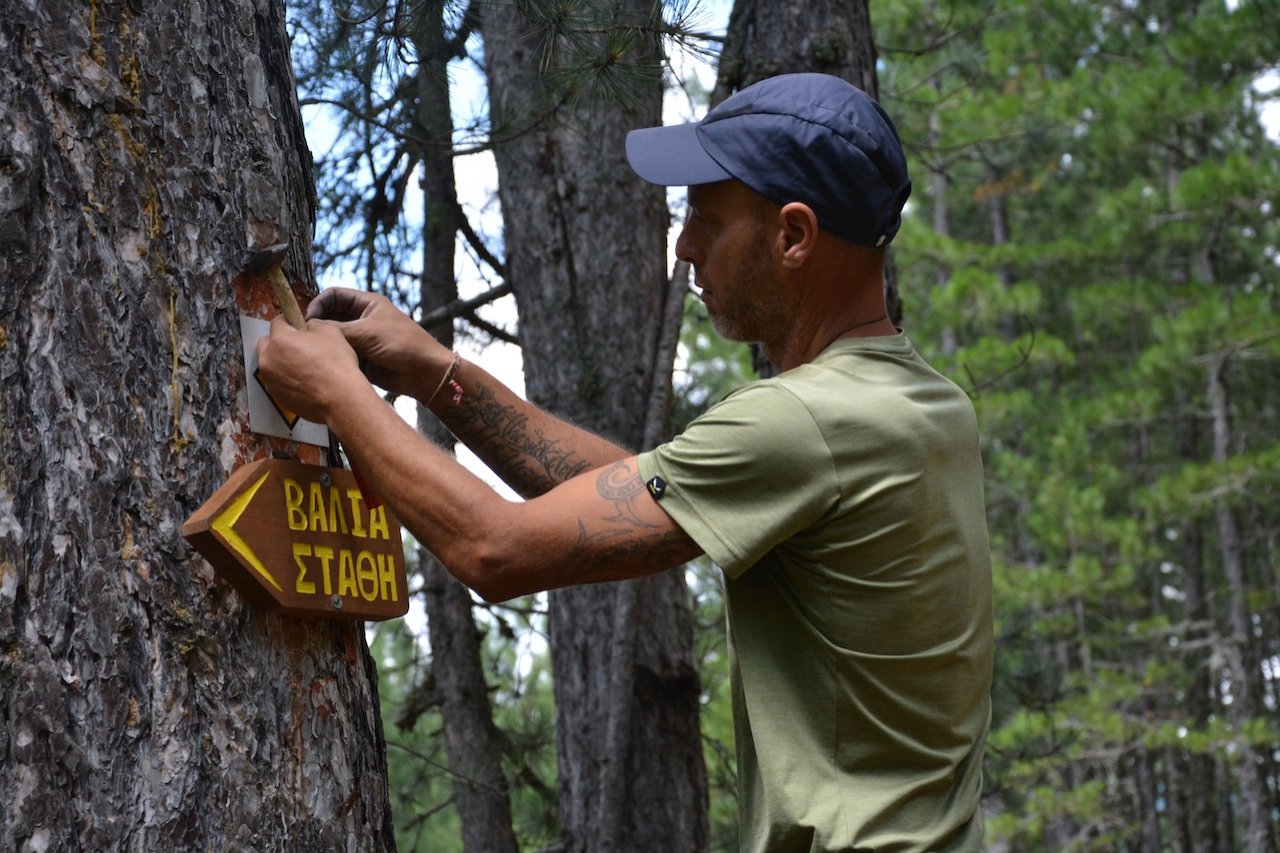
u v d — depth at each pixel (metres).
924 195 17.25
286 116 1.73
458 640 5.51
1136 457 18.55
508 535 1.45
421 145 3.95
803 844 1.45
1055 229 17.81
